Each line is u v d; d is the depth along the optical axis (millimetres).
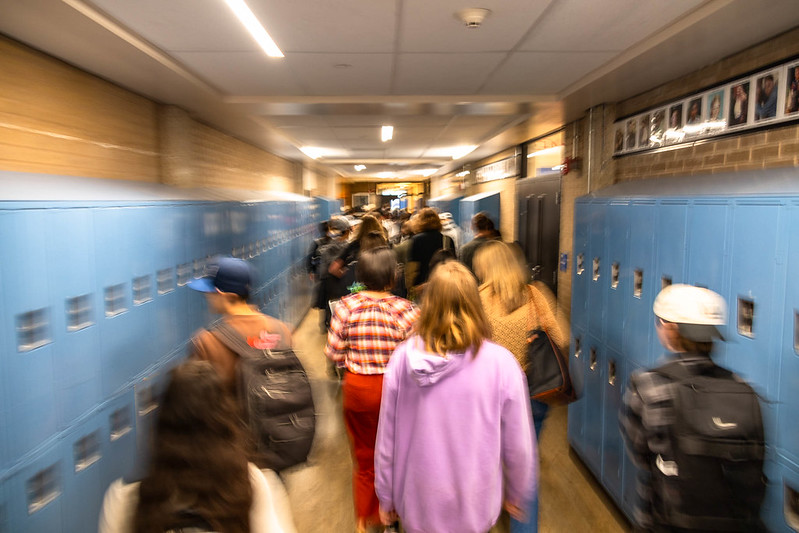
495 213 9859
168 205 3002
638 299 2762
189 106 4664
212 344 2082
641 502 1658
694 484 1493
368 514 2619
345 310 2623
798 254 1730
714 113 3256
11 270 1684
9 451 1666
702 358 1604
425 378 1601
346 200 29781
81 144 3250
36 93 2793
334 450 3818
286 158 10867
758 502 1506
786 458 1767
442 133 7184
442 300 1661
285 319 6816
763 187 1975
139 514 1062
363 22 2670
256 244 5230
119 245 2408
